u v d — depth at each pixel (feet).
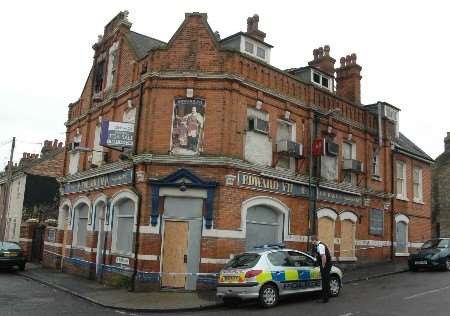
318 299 46.03
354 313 38.22
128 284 53.52
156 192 52.54
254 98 57.57
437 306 40.45
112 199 60.54
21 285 58.65
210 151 53.26
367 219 73.41
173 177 52.26
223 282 43.34
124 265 55.88
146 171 53.47
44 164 114.93
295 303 44.04
